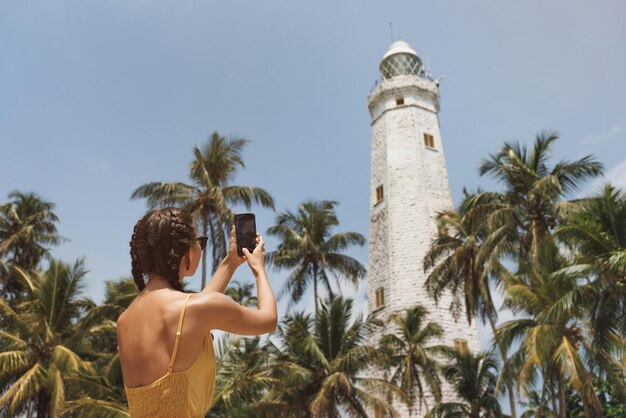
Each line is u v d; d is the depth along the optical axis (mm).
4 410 22750
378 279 40906
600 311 18906
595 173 26688
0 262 32469
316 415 24828
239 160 31188
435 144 44125
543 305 22078
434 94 45812
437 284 34938
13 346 23125
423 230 40219
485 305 30000
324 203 39062
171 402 1819
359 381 27125
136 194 29906
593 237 18516
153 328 1894
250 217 2375
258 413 22516
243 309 2020
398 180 42250
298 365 26062
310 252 37656
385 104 45594
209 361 1953
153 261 2051
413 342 31000
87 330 24734
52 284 24672
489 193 28984
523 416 36219
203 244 2201
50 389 21906
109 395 22016
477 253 28984
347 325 28047
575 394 38562
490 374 30312
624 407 35062
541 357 19859
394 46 49781
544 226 27344
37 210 37469
